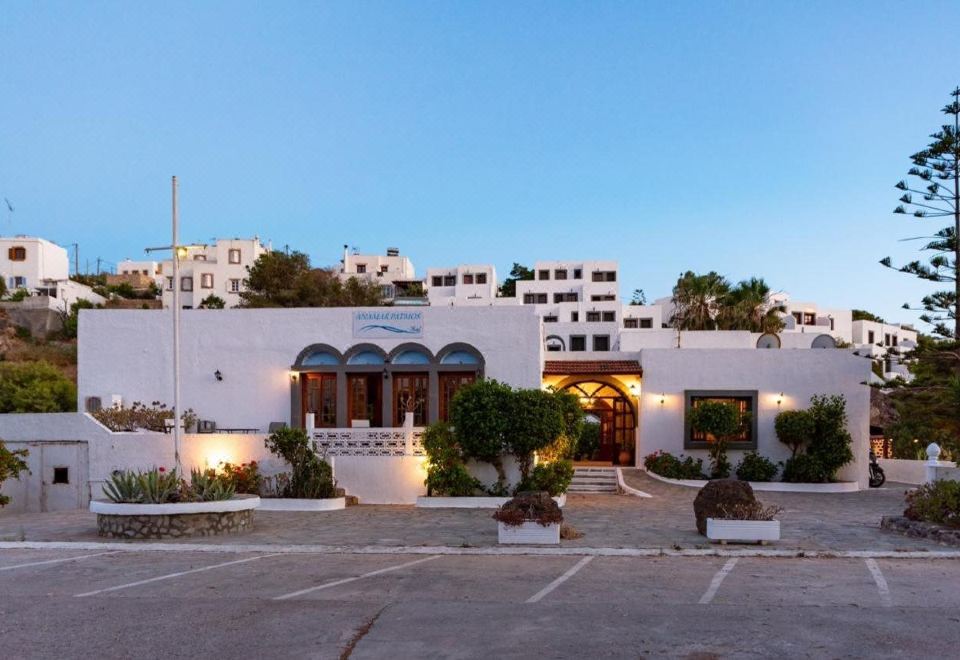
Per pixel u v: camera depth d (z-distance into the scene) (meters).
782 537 14.05
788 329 52.72
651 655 7.12
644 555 12.56
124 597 9.52
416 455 19.89
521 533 13.38
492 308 22.33
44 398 28.03
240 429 22.36
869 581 10.39
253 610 8.81
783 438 23.59
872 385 23.69
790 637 7.67
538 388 21.80
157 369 22.64
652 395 24.81
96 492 19.58
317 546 13.36
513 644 7.45
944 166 25.55
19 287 71.75
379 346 22.44
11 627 8.16
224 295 76.50
